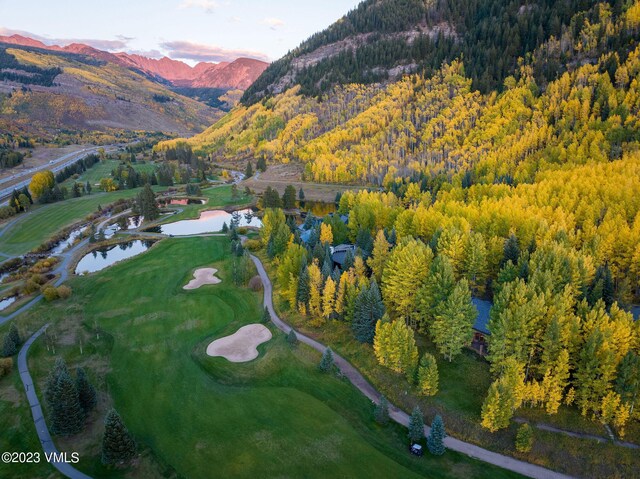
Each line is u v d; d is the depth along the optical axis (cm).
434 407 4975
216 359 6147
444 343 5766
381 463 4216
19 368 5909
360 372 5794
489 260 7544
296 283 7344
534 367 5144
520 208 8750
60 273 10050
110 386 5512
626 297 6531
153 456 4344
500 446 4475
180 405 5138
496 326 5106
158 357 6200
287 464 4194
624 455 4191
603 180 9588
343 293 6725
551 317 5012
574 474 4144
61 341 6650
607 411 4312
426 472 4172
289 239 9812
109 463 4188
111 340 6669
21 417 4909
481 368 5475
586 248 7262
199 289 8769
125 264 10425
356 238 10269
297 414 4916
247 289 8638
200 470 4159
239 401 5184
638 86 13262
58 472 4141
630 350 4406
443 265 6053
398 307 6619
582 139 12656
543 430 4528
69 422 4547
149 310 7744
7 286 9281
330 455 4297
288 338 6400
